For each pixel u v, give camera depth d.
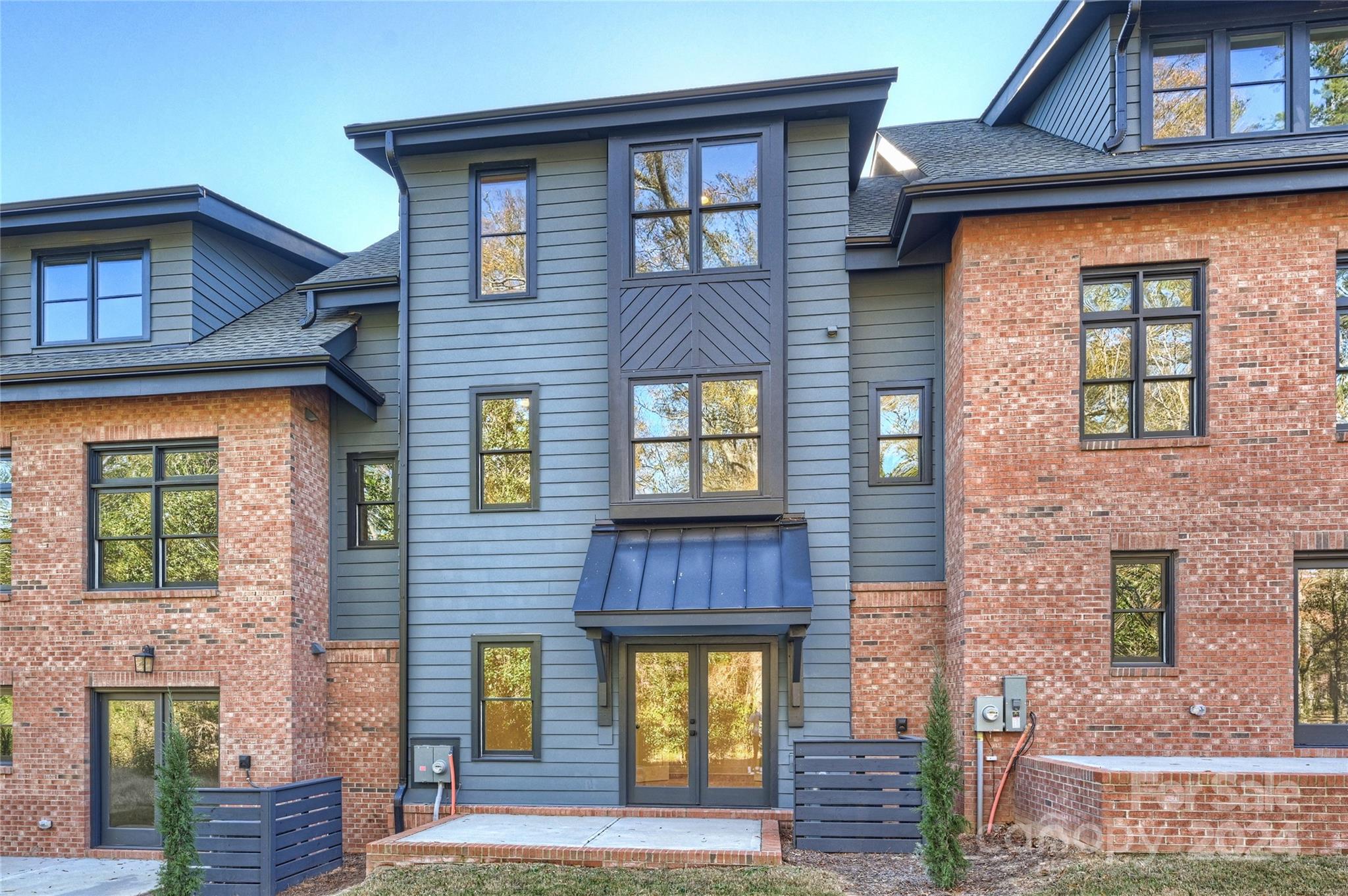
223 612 10.77
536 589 10.82
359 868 10.20
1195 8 9.82
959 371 9.75
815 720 10.09
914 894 7.20
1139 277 9.36
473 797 10.59
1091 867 6.82
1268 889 6.31
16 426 11.45
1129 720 8.95
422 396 11.28
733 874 7.60
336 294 11.88
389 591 11.63
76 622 11.07
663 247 10.73
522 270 11.34
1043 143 11.29
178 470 11.31
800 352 10.55
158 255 12.09
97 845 10.97
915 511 10.58
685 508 10.35
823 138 10.69
